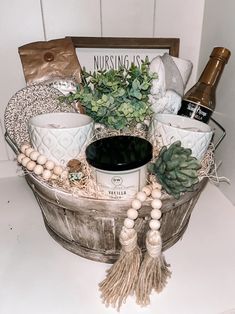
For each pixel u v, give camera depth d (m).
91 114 0.53
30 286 0.46
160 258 0.43
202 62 0.69
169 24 0.66
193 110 0.57
